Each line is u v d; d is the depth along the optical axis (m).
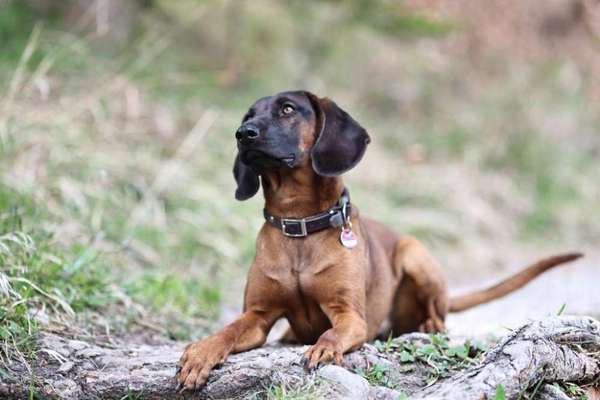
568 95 17.91
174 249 9.80
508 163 15.81
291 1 18.27
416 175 14.33
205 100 13.85
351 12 18.75
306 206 5.75
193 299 8.41
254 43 16.83
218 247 10.07
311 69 16.92
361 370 4.96
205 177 11.60
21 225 7.07
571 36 20.30
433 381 4.85
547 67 18.47
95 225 8.91
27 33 12.70
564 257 6.98
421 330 6.85
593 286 10.32
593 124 18.00
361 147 5.85
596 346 4.92
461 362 5.09
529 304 9.16
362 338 5.28
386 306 6.50
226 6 16.91
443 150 15.52
